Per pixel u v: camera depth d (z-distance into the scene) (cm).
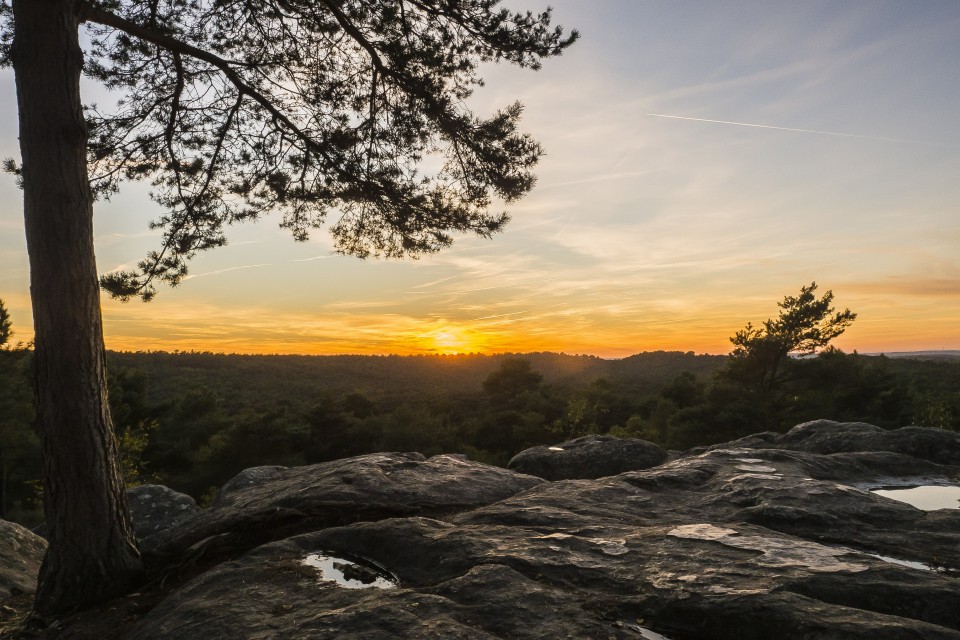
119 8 700
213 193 803
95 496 438
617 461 812
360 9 713
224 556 468
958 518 439
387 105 766
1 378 2920
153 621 325
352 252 859
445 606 285
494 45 702
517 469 834
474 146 743
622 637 254
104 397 458
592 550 360
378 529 418
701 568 315
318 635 260
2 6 616
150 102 750
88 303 454
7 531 656
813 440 859
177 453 3834
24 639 394
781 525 445
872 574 294
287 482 641
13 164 640
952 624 255
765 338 3388
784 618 249
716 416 3281
